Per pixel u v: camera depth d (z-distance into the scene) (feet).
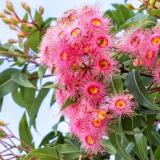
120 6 3.48
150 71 2.74
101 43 2.61
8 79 3.89
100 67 2.61
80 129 2.68
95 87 2.61
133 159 3.15
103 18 2.70
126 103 2.64
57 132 3.66
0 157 3.35
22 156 3.38
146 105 2.71
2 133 3.38
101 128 2.64
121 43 2.72
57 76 2.68
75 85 2.63
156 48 2.63
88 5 2.78
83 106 2.63
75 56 2.59
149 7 3.15
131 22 2.98
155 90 2.86
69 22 2.72
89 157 3.26
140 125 2.93
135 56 2.70
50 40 2.72
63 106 2.67
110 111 2.64
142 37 2.67
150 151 3.11
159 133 3.43
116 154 3.07
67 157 3.39
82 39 2.59
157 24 2.80
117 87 2.69
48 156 3.36
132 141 2.91
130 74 2.77
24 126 3.68
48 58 2.73
